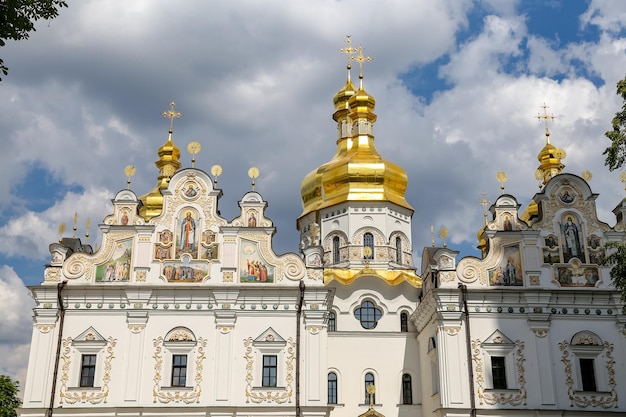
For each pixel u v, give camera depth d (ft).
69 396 144.46
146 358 147.54
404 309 179.22
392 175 201.46
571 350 150.71
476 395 146.82
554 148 213.05
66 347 147.74
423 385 168.45
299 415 144.05
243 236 156.56
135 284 152.25
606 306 153.79
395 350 174.29
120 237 155.63
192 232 156.56
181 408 143.74
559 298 153.69
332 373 172.04
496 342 150.20
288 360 148.25
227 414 143.74
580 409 146.51
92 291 150.82
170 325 149.79
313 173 213.46
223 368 147.02
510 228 158.81
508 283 154.92
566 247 157.79
